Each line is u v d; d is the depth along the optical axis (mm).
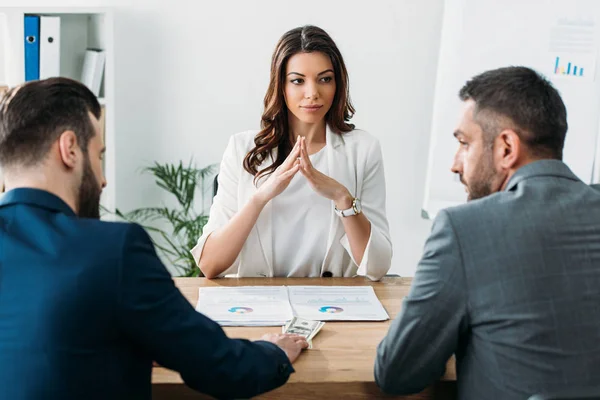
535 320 1343
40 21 3359
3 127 1285
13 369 1183
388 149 3836
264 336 1670
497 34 3514
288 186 2199
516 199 1403
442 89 3588
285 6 3678
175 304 1277
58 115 1286
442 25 3604
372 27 3719
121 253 1220
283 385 1535
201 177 3812
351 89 3775
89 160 1326
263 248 2207
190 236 3637
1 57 3492
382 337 1766
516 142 1430
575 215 1390
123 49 3672
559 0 3473
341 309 1941
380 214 2271
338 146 2246
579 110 3537
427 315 1403
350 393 1549
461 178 1537
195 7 3656
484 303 1371
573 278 1356
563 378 1340
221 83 3732
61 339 1184
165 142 3777
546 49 3500
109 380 1225
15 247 1223
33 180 1285
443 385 1578
